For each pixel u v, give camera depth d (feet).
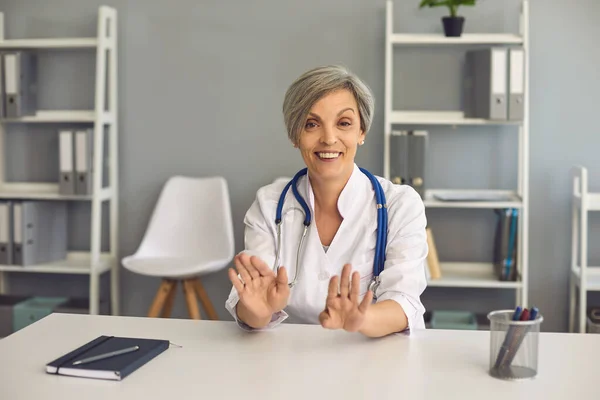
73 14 13.37
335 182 6.37
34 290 13.91
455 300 13.02
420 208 6.52
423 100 12.80
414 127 12.87
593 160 12.65
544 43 12.58
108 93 13.24
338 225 6.55
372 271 6.48
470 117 12.48
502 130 12.73
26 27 13.46
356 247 6.47
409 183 12.01
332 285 5.24
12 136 13.71
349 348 5.58
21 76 12.77
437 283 11.98
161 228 12.81
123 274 13.61
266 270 5.62
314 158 6.19
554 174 12.71
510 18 12.54
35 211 12.89
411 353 5.47
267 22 12.98
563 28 12.54
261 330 6.02
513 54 11.68
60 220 13.46
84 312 12.80
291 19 12.92
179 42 13.17
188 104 13.24
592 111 12.61
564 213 12.75
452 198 12.17
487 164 12.81
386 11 12.66
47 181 13.70
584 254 11.68
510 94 11.71
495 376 4.99
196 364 5.25
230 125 13.19
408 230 6.39
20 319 12.76
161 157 13.34
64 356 5.30
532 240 12.80
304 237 6.53
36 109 13.48
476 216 12.91
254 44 13.03
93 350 5.41
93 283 12.71
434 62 12.74
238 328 6.09
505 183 12.80
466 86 12.58
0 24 13.33
